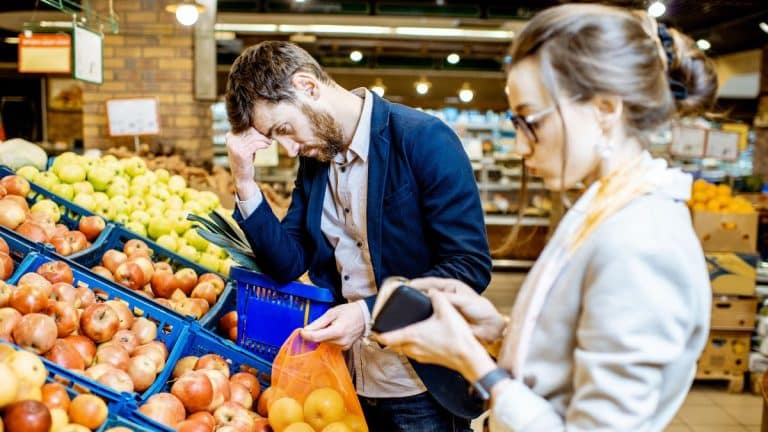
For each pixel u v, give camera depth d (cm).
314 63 157
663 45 98
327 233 177
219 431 150
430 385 154
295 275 174
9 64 1100
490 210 862
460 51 902
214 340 174
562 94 90
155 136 552
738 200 422
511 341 99
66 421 125
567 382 93
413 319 103
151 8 539
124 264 210
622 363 82
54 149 992
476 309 113
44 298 156
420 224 164
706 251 408
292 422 149
